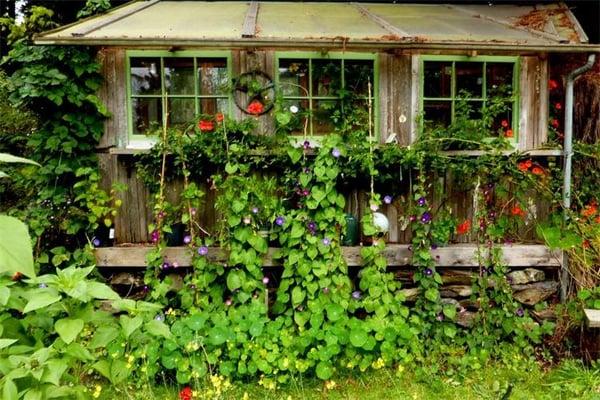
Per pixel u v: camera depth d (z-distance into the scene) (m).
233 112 3.67
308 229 3.31
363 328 2.98
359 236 3.75
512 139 3.80
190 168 3.64
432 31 3.73
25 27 4.95
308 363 2.92
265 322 3.08
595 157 3.75
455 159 3.62
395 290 3.57
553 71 4.06
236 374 2.97
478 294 3.61
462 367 3.12
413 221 3.56
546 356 3.29
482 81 3.77
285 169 3.63
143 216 3.71
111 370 1.68
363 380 3.03
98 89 3.58
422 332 3.33
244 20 3.91
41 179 3.47
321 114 3.74
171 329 2.94
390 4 4.88
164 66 3.63
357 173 3.63
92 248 3.49
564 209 3.55
